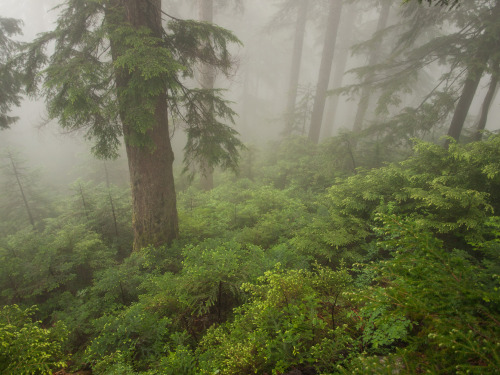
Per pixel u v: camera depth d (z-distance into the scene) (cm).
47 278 514
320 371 240
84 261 571
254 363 261
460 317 183
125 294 470
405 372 175
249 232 613
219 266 409
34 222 1038
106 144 550
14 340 299
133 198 617
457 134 859
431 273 210
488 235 390
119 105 486
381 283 361
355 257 439
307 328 280
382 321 199
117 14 476
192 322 381
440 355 177
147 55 438
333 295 339
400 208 467
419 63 940
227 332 345
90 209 755
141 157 579
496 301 185
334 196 575
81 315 418
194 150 670
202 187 1136
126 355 327
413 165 533
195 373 274
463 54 806
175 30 557
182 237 668
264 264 445
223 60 638
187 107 643
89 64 455
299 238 518
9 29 872
